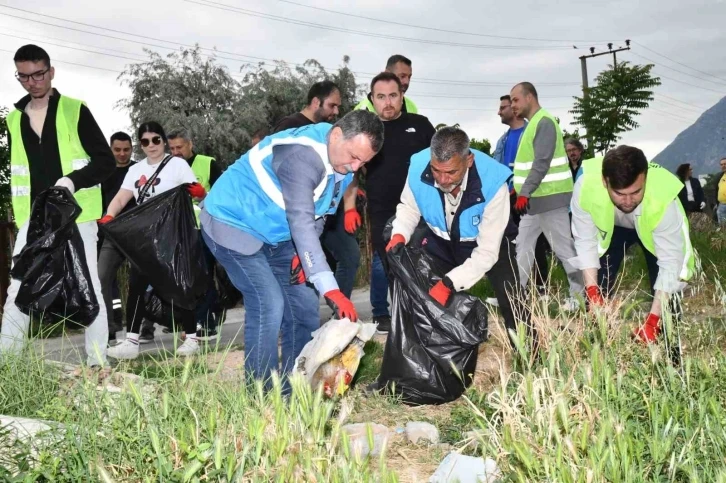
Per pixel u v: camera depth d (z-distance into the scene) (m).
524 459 2.67
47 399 3.92
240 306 10.53
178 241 5.35
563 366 3.70
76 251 5.21
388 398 4.77
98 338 5.38
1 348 4.54
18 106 5.46
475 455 3.75
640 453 2.84
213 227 4.19
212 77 24.91
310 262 3.86
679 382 3.53
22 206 5.40
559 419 2.97
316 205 4.02
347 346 4.05
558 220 6.93
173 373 3.83
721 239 11.52
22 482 2.76
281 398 2.82
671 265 4.40
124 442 3.03
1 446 3.12
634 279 9.23
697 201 15.86
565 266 7.00
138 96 24.91
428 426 4.14
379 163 6.30
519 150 7.12
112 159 5.51
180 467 2.89
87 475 2.85
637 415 3.37
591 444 2.91
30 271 5.09
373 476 2.70
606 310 4.06
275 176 4.05
